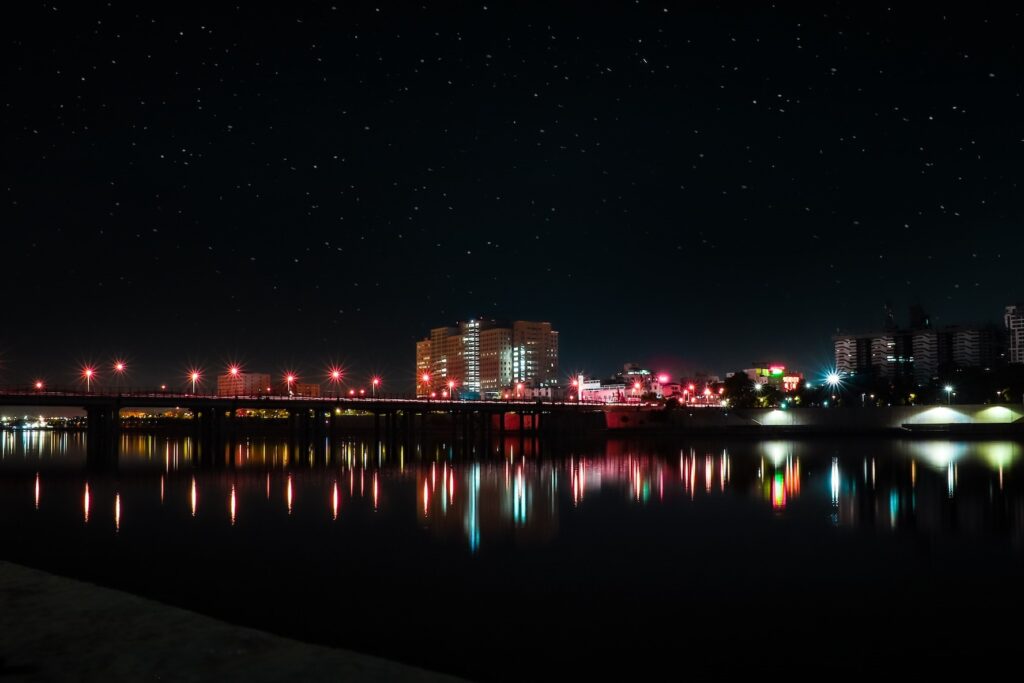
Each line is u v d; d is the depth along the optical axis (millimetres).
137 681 11055
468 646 26578
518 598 32188
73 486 73250
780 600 31969
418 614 30156
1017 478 79438
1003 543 43094
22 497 64625
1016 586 33875
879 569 37062
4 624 13820
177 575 36312
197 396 121125
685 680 23750
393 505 59031
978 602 31547
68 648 12539
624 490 69875
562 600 31969
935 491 68250
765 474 85688
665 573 36375
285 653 12336
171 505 59188
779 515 53812
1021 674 24328
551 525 49500
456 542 43688
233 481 78250
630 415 199375
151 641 12883
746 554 40344
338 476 84125
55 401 104938
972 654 25906
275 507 57906
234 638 13086
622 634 27891
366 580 35188
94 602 15297
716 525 49500
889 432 180625
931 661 25344
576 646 26688
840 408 187250
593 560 39031
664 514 54375
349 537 45219
